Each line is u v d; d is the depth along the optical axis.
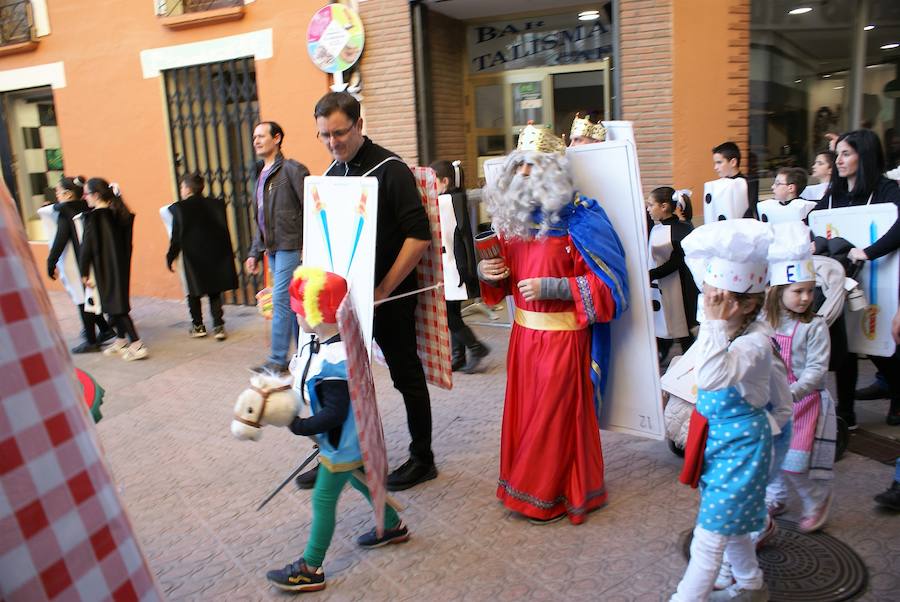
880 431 4.29
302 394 2.94
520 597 2.90
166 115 9.07
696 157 6.76
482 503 3.69
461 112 8.74
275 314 5.81
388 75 7.79
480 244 3.44
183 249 7.13
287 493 3.97
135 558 0.86
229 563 3.30
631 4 6.72
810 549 3.10
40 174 10.67
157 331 7.91
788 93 7.10
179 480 4.22
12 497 0.74
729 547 2.63
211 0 8.63
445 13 8.13
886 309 3.92
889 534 3.18
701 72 6.63
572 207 3.26
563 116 8.35
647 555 3.13
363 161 3.57
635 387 3.56
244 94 8.58
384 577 3.10
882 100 7.21
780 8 6.89
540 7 7.96
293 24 8.08
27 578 0.74
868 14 7.00
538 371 3.35
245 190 8.85
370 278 3.03
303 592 3.03
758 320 2.58
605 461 4.11
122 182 9.57
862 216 3.96
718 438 2.51
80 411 0.85
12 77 10.02
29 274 0.84
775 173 7.19
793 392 3.06
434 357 3.81
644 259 3.37
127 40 9.10
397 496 3.81
